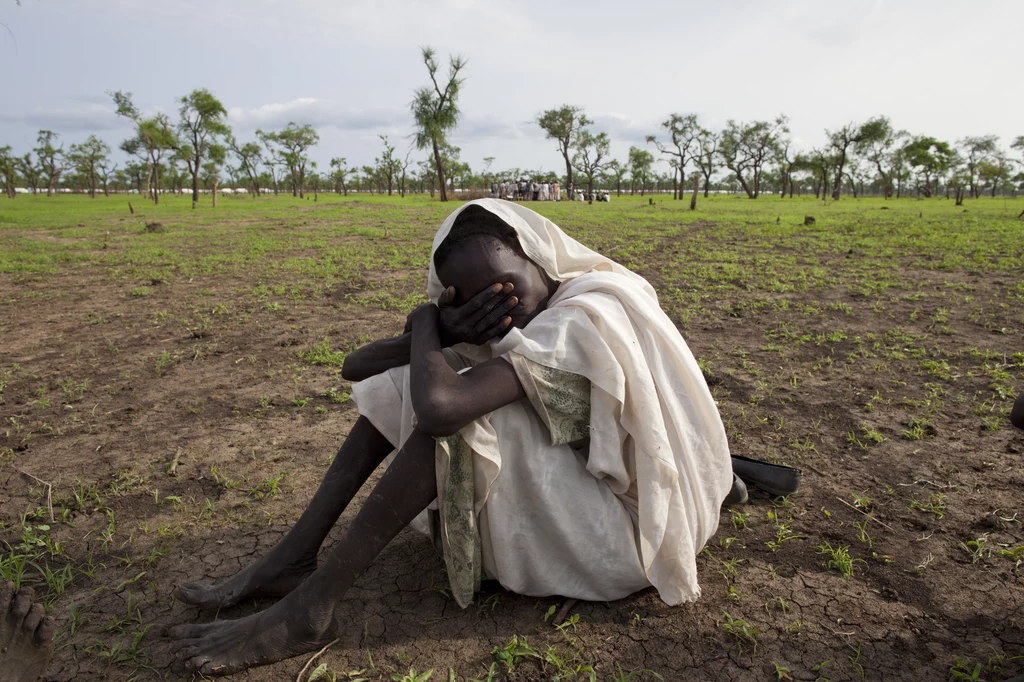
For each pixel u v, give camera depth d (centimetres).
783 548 251
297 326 652
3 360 560
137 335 634
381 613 218
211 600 215
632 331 197
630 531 204
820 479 309
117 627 214
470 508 195
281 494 305
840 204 4103
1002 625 206
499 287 192
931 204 4128
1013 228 1619
